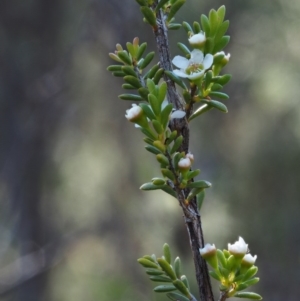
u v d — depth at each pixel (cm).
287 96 807
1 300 976
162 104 148
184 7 704
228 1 777
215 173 823
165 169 139
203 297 143
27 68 945
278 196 806
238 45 808
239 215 808
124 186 917
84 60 928
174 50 677
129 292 873
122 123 937
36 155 1013
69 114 974
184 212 143
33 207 1028
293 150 799
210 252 138
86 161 983
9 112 977
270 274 830
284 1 796
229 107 826
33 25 923
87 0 866
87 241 968
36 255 995
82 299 935
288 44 800
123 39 827
